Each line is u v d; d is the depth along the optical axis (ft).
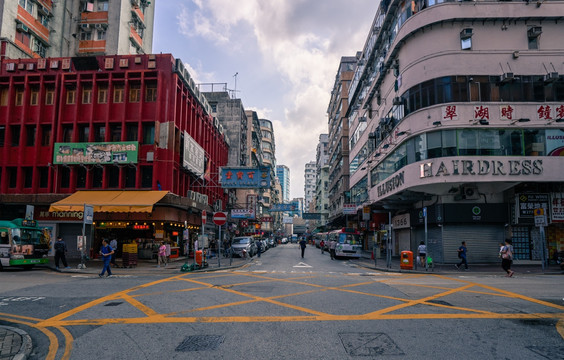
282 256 103.55
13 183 79.61
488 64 69.21
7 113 79.51
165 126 77.20
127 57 80.28
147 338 19.33
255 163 219.82
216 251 102.89
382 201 95.71
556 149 66.85
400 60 80.74
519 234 73.77
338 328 21.02
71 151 76.33
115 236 82.69
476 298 30.96
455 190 71.51
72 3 118.32
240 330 20.70
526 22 70.08
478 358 16.16
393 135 85.61
